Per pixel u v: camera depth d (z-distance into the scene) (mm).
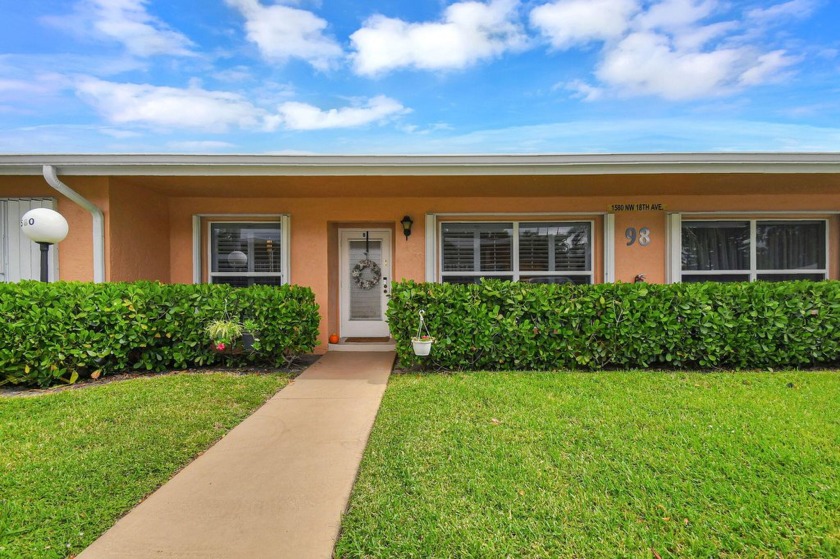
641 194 6871
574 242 7203
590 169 5320
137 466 2916
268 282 7219
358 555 2086
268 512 2434
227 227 7277
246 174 5406
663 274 6996
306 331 5879
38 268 5922
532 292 5559
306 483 2738
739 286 5559
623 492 2543
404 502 2494
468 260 7195
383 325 7766
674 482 2635
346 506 2486
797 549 2078
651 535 2184
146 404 4098
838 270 7055
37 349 4809
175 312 5430
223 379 5027
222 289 5633
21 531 2225
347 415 3982
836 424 3461
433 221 7027
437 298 5570
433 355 5551
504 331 5527
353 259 7773
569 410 3869
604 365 5652
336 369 5805
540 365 5625
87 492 2592
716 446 3088
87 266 5875
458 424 3582
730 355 5492
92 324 5047
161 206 6844
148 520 2357
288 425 3736
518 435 3342
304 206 7051
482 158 5309
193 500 2553
